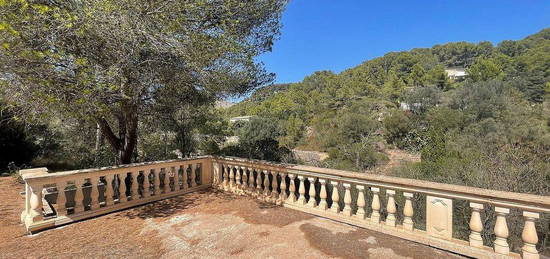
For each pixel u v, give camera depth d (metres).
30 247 2.66
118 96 3.74
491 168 7.79
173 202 4.39
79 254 2.52
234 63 4.40
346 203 3.45
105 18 2.96
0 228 3.23
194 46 3.63
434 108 25.81
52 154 9.86
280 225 3.31
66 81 3.30
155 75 4.07
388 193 3.12
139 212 3.88
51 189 4.16
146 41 3.45
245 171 4.82
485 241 5.04
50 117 4.05
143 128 7.18
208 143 10.31
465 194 2.54
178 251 2.60
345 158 18.36
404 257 2.46
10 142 8.60
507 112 20.81
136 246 2.72
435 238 2.70
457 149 14.64
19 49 2.78
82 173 3.55
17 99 3.51
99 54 3.62
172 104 5.57
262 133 13.29
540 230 5.42
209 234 3.03
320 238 2.90
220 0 3.75
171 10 3.37
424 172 10.20
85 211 3.58
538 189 6.89
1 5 2.42
